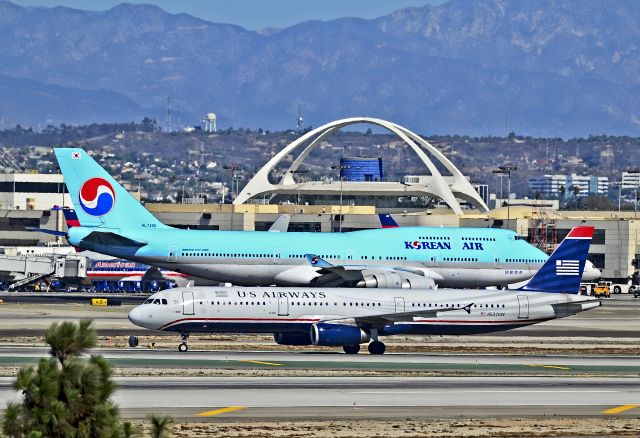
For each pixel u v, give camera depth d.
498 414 159.75
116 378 182.75
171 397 165.00
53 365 88.06
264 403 162.62
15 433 86.50
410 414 157.25
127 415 149.88
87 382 88.06
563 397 177.38
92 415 87.94
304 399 167.12
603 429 150.00
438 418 154.75
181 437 135.88
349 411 158.25
